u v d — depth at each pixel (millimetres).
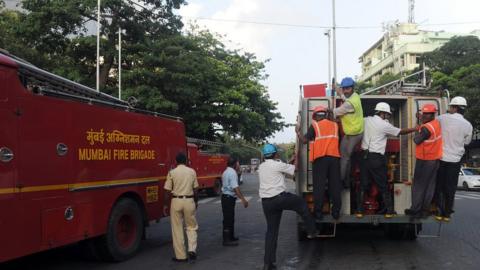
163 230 12859
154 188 9984
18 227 6324
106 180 8297
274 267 7777
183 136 11570
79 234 7535
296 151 9570
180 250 8672
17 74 6465
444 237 10945
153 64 26297
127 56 26984
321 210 8258
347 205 8523
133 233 9148
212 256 9172
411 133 8672
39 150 6746
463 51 44219
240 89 34625
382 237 10969
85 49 26906
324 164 8203
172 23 28391
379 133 8289
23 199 6422
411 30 84125
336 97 8852
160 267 8234
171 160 10844
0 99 6141
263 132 38625
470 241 10414
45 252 9430
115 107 8750
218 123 34594
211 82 31234
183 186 8750
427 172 8242
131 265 8398
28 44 25984
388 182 8719
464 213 15984
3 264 8461
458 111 8578
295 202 7711
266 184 7730
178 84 26578
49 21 24469
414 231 10312
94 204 7953
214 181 27062
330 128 8242
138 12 26969
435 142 8195
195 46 28703
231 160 10516
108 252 8422
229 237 10398
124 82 26609
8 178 6184
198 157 24906
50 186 6934
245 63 37812
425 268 7887
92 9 25094
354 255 8969
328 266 8070
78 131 7617
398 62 76062
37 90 6848
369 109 9938
